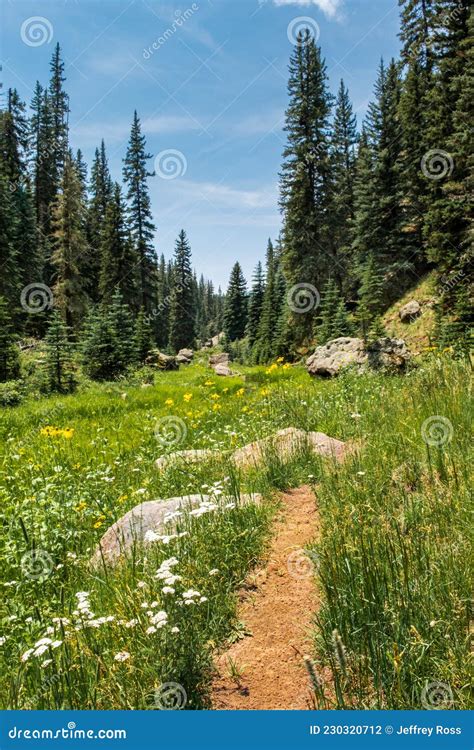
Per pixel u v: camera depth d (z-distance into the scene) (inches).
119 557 157.8
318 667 101.3
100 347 906.1
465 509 128.0
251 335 2485.2
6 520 190.1
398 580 106.7
